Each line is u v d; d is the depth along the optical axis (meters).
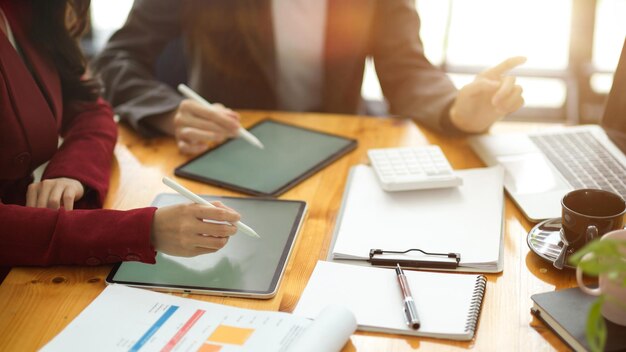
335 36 1.79
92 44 3.13
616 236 0.78
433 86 1.51
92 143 1.27
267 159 1.29
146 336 0.81
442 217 1.05
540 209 1.07
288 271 0.95
